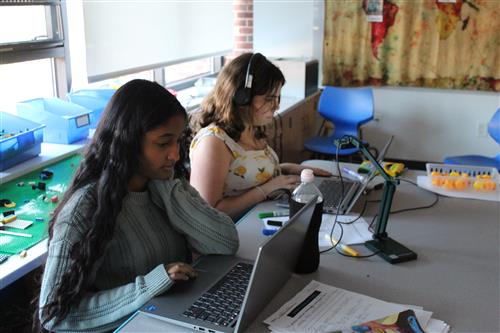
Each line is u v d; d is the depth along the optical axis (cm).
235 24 481
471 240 161
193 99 374
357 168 232
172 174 137
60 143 246
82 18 291
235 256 143
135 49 345
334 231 164
